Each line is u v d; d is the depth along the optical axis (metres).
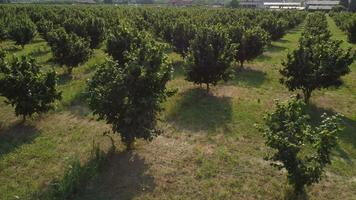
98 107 10.06
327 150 8.53
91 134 12.20
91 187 9.23
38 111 12.82
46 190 9.07
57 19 34.75
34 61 13.28
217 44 16.22
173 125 13.02
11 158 10.59
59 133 12.29
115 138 11.89
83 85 17.41
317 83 14.57
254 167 10.34
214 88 17.66
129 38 18.00
